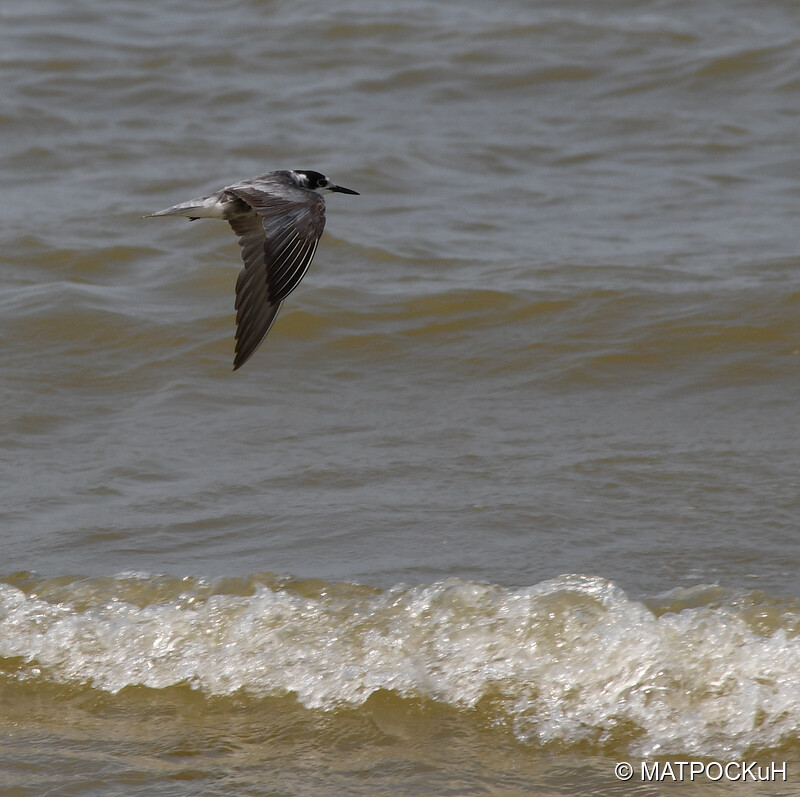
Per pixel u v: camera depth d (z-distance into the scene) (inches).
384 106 1095.6
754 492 490.3
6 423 579.8
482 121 1059.9
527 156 987.3
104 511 496.4
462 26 1248.8
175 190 901.8
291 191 367.2
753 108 1071.6
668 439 542.9
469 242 803.4
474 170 953.5
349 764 360.5
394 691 387.9
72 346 657.0
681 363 621.0
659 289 693.9
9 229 810.2
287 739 372.8
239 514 490.6
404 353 647.1
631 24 1242.6
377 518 482.3
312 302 691.4
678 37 1210.0
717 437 542.6
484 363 633.0
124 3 1354.6
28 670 407.5
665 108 1076.5
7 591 435.8
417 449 545.0
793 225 819.4
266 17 1290.6
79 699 396.5
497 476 515.2
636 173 944.3
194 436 565.9
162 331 667.4
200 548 465.1
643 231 819.4
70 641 414.9
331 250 775.1
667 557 445.4
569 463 522.9
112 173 938.7
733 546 451.2
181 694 395.2
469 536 466.0
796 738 360.2
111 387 619.5
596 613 401.7
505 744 366.6
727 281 701.3
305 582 430.3
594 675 384.5
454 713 379.2
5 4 1344.7
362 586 427.5
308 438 561.3
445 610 409.1
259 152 983.6
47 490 517.3
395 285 722.2
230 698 391.9
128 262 772.0
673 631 392.2
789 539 454.6
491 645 396.5
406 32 1239.5
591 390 600.4
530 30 1234.6
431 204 879.1
